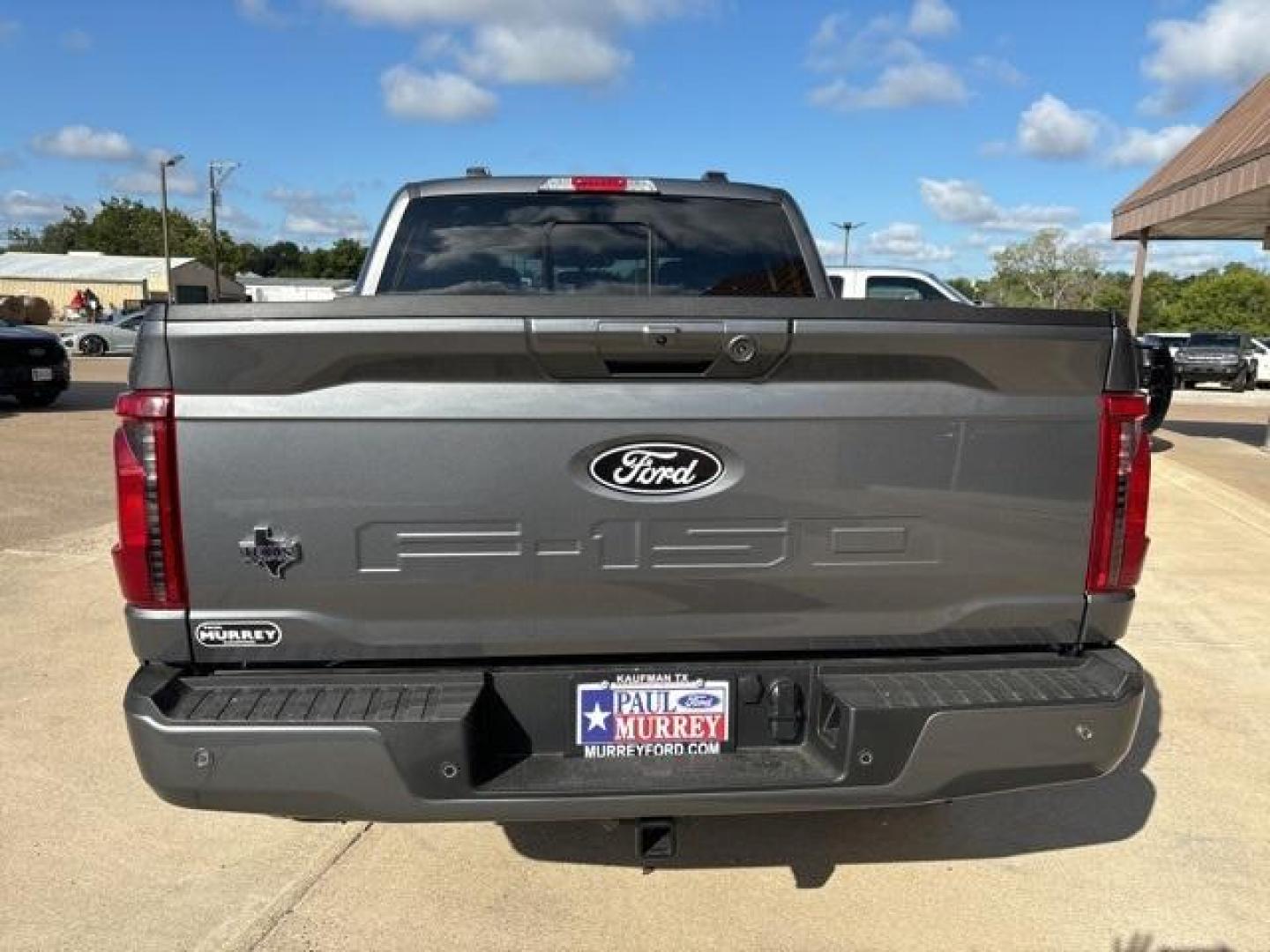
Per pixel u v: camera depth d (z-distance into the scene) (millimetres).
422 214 3977
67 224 112062
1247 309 81562
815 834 3186
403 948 2596
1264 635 5238
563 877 2924
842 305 2184
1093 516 2359
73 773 3545
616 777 2273
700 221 4090
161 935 2645
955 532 2312
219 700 2207
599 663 2359
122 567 2176
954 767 2271
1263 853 3109
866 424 2256
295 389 2135
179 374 2119
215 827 3199
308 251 117625
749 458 2236
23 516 7777
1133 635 5234
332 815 2189
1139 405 2336
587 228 4043
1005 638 2395
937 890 2887
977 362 2250
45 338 15141
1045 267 73875
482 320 2098
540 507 2211
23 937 2631
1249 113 10680
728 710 2365
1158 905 2828
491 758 2322
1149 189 12828
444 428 2170
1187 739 3936
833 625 2346
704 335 2137
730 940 2646
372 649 2254
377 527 2189
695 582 2275
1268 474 10383
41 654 4719
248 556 2176
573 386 2186
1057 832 3225
